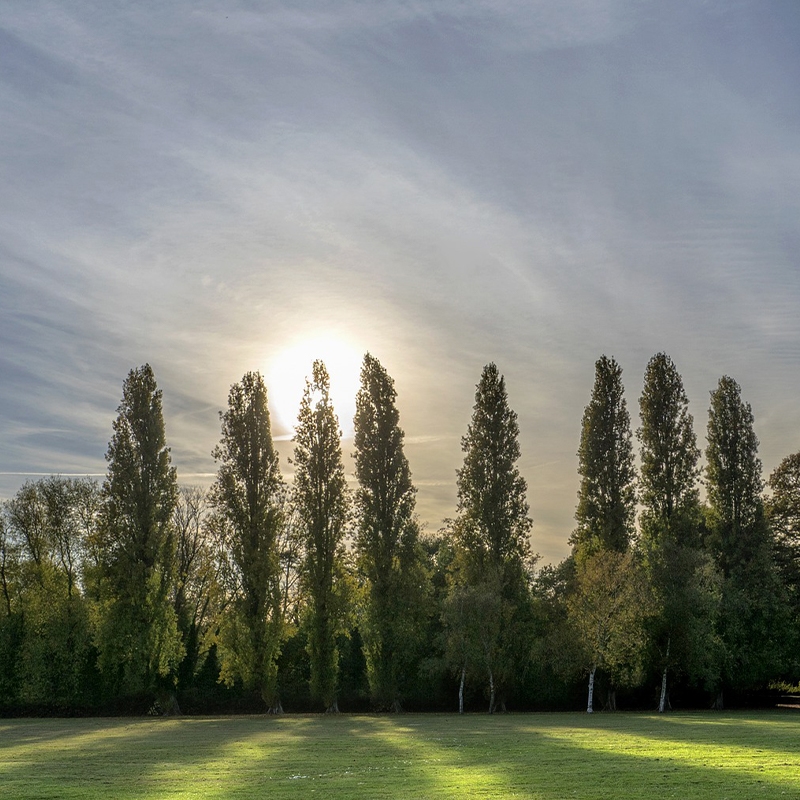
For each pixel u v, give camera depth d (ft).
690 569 228.22
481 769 88.12
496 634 222.69
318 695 225.56
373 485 240.32
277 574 232.53
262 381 246.47
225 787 77.61
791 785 74.13
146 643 224.94
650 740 122.21
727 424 262.67
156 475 240.53
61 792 75.46
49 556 258.37
